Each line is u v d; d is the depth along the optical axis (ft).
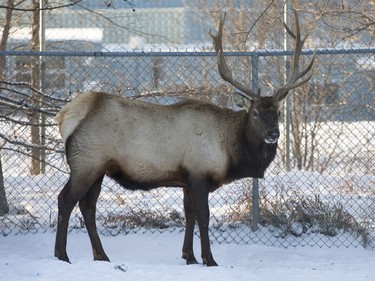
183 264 94.63
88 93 92.63
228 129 95.86
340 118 175.32
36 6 150.61
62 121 92.02
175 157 93.50
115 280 79.15
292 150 155.43
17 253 96.68
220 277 82.28
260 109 94.89
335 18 169.68
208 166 94.27
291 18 164.04
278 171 138.41
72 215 115.34
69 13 226.38
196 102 95.96
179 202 123.03
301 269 88.84
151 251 100.99
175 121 93.86
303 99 157.38
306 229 108.99
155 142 92.79
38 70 148.15
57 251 90.33
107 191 130.11
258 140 95.86
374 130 163.73
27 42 192.24
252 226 108.78
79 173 90.68
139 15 246.47
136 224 111.04
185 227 106.11
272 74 169.78
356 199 122.93
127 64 160.35
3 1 188.75
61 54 105.81
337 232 108.78
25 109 113.29
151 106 93.76
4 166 140.97
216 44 97.09
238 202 116.98
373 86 159.02
